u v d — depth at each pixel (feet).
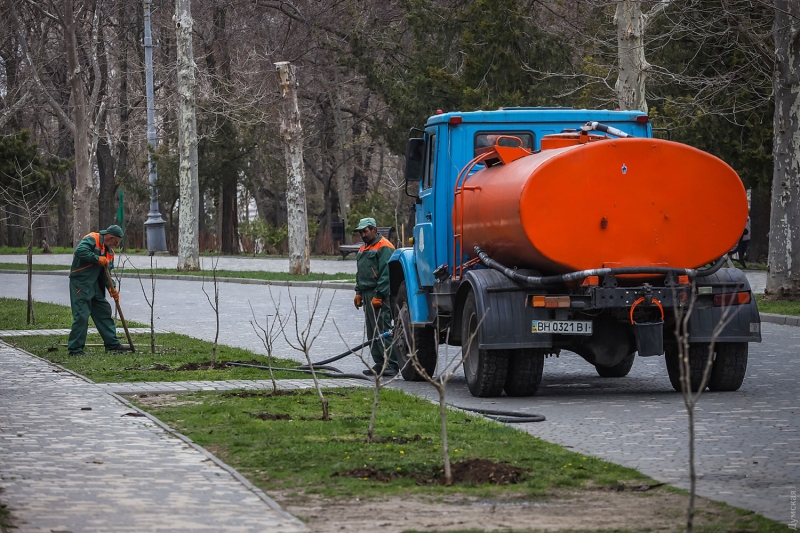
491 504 41.09
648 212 69.67
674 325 71.87
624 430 59.00
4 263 282.97
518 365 72.54
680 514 39.45
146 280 217.15
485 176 76.95
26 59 288.51
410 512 39.63
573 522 38.14
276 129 339.98
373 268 86.43
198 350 95.91
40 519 37.37
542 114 82.28
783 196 138.62
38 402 65.51
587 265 69.15
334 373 82.94
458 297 76.43
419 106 253.65
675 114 197.06
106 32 337.93
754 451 52.60
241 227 350.64
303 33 323.78
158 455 49.08
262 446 51.70
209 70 323.98
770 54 142.82
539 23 236.02
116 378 78.59
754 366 87.81
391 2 297.94
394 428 57.16
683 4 174.91
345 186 365.40
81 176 278.46
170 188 311.88
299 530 36.29
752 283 171.32
